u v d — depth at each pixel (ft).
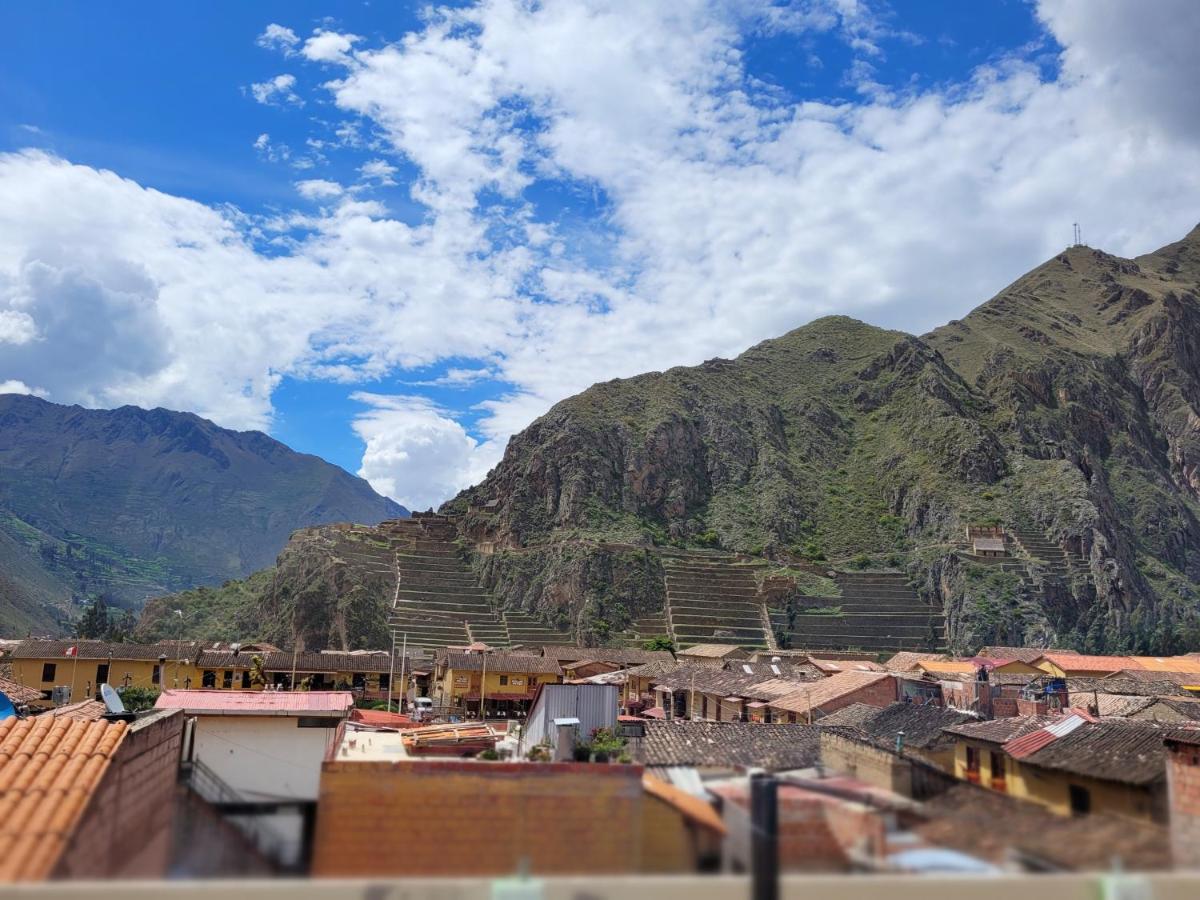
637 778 43.06
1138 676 326.85
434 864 33.60
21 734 66.49
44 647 319.88
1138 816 75.56
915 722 132.36
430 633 631.97
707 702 256.11
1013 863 30.17
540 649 487.61
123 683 320.09
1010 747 99.71
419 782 42.06
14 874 39.22
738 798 36.94
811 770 48.06
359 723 121.90
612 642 643.45
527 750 96.37
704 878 27.30
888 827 32.96
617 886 27.04
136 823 43.32
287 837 39.68
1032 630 641.81
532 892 26.86
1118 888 27.45
